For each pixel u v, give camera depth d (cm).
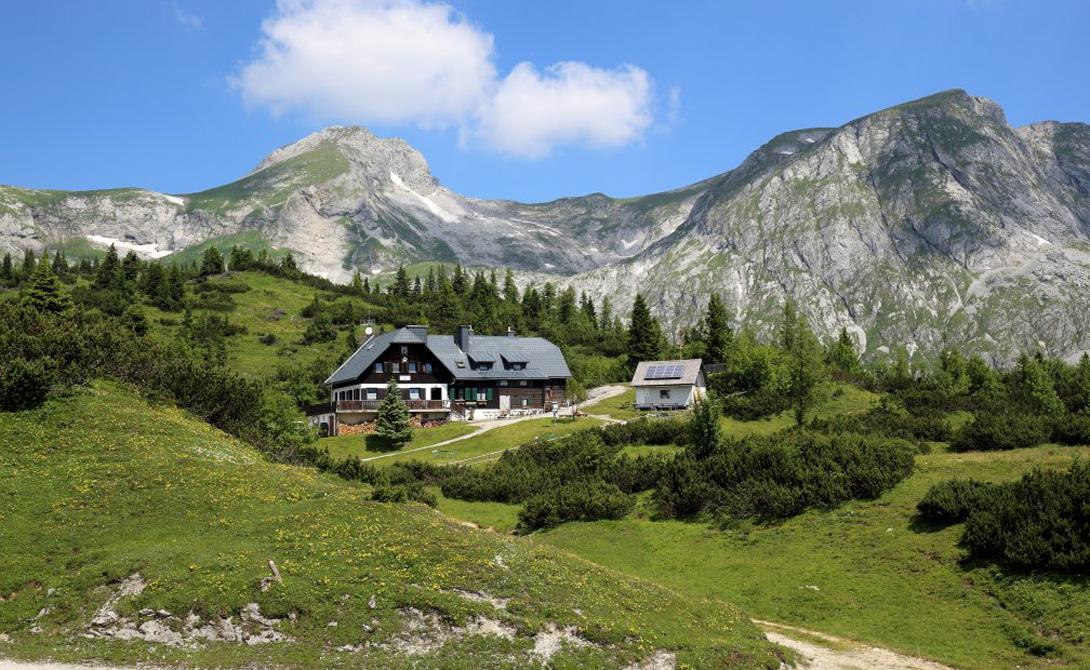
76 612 2473
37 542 2841
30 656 2267
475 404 9719
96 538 2897
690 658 2481
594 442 5991
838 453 4709
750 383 9488
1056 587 2984
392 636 2411
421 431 8306
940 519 3772
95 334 4850
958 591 3177
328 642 2372
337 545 2895
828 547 3859
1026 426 5316
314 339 14062
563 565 3128
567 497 4828
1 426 3716
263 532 3002
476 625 2491
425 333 9438
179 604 2447
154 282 15712
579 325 19250
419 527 3167
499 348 10319
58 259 17625
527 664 2339
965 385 10412
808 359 7988
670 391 9419
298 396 10075
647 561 4112
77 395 4212
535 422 8562
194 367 5209
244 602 2467
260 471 3747
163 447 3834
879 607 3216
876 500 4238
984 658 2709
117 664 2250
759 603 3441
